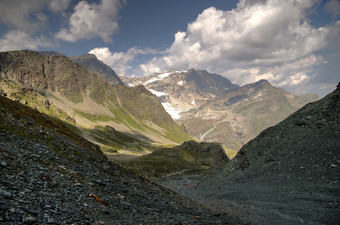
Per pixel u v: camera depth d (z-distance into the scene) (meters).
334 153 47.34
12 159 17.66
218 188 65.69
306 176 46.62
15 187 13.16
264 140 70.31
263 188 50.59
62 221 11.98
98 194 20.02
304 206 36.00
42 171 18.48
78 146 39.00
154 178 113.06
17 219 10.09
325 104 62.03
